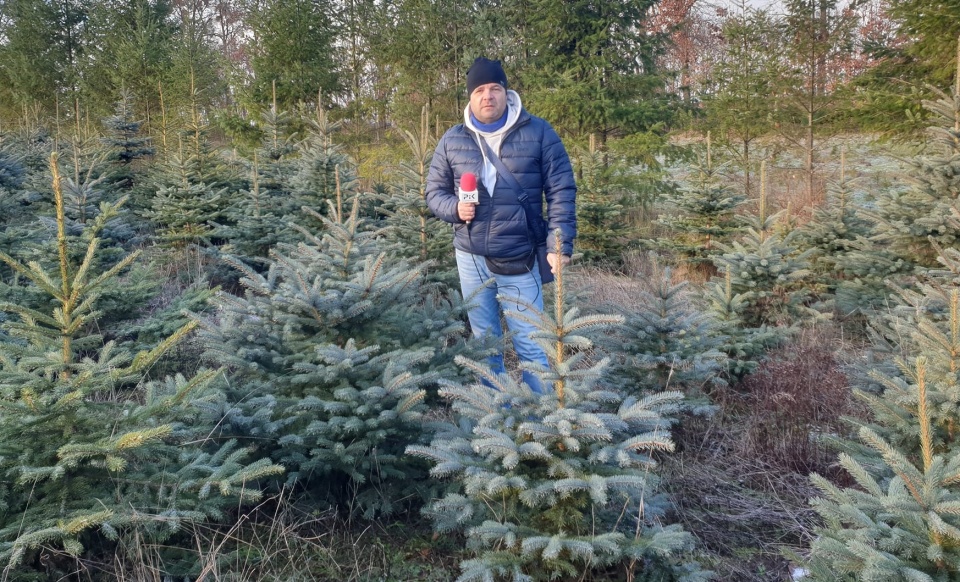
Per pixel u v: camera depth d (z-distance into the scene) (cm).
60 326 260
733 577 284
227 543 286
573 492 251
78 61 1962
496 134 357
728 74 1235
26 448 244
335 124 840
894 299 554
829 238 692
